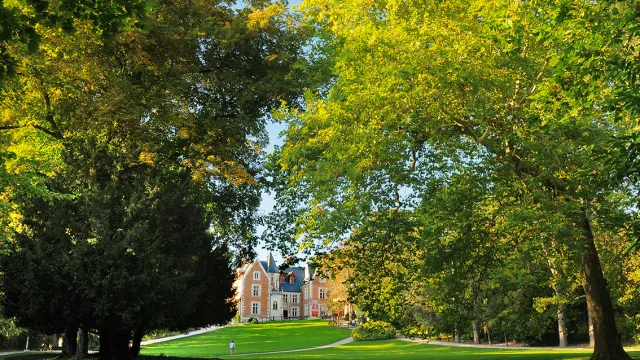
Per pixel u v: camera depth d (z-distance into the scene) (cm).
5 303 1650
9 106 1906
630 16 969
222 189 2594
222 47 2264
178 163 2311
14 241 1645
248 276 11488
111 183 1808
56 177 1784
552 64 1145
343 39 1783
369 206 1575
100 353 1934
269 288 11662
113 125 1950
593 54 1041
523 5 1194
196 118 2262
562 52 1098
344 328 7531
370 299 1784
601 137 1333
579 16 1094
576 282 2045
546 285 1995
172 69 2166
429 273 1636
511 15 1196
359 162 1477
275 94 2345
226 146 2327
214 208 2584
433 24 1466
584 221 1497
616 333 1641
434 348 3825
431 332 1770
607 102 1057
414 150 1638
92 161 1834
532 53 1423
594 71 1055
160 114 2128
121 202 1808
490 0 1330
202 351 4222
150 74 2244
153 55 2144
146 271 1634
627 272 2166
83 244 1609
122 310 1611
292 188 1800
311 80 2103
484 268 1717
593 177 1279
